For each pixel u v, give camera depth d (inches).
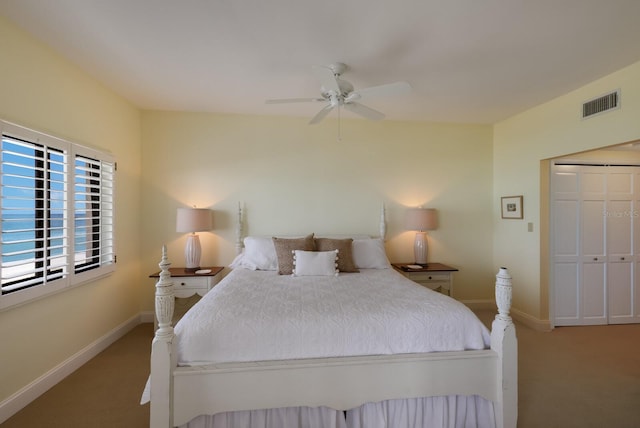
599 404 77.8
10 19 71.1
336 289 89.2
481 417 68.6
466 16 69.0
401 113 137.4
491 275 155.3
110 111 112.7
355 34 76.3
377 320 66.4
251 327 63.5
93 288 103.1
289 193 142.5
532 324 130.6
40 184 80.1
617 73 96.1
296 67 94.0
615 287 135.0
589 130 105.5
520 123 137.8
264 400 60.6
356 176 146.5
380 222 147.5
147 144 134.6
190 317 67.3
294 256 113.9
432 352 65.9
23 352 75.9
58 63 87.4
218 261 138.9
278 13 68.3
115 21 71.8
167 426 57.8
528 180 133.8
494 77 100.3
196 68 95.4
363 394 62.7
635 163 135.7
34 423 69.7
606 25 72.2
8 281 72.1
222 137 138.9
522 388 84.8
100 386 84.7
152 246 135.1
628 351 107.9
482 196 154.6
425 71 95.8
